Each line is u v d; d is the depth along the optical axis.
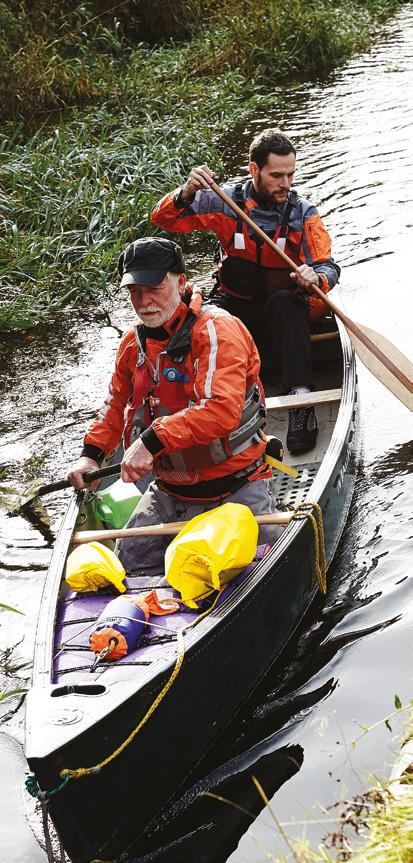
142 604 3.46
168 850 3.15
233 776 3.39
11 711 3.82
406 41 12.57
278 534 3.94
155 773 3.17
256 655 3.66
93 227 7.89
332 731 3.48
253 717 3.64
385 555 4.35
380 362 4.92
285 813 3.19
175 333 3.71
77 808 2.92
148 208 7.96
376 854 2.73
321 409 5.11
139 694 3.03
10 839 3.23
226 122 10.15
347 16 12.98
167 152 8.88
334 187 8.35
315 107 10.47
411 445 5.09
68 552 3.84
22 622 4.29
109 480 4.58
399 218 7.67
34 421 5.86
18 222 8.20
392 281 6.77
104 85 11.00
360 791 3.19
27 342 6.82
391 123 9.67
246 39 12.02
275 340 5.11
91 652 3.35
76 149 8.94
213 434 3.64
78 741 2.85
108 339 6.74
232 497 3.90
